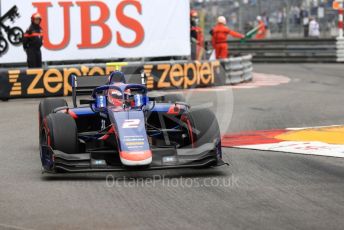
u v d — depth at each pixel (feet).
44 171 100.94
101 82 120.88
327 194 88.74
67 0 250.37
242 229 73.20
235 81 266.57
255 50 393.70
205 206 83.25
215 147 101.65
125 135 97.81
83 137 108.99
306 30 413.59
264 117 171.22
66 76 224.53
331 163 110.93
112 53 258.37
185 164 98.94
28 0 244.83
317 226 73.87
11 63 245.86
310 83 266.77
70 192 91.81
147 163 94.79
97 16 255.09
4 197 89.97
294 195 88.33
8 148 130.72
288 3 409.69
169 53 266.77
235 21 419.95
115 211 81.56
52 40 249.96
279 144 130.00
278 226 74.13
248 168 107.04
